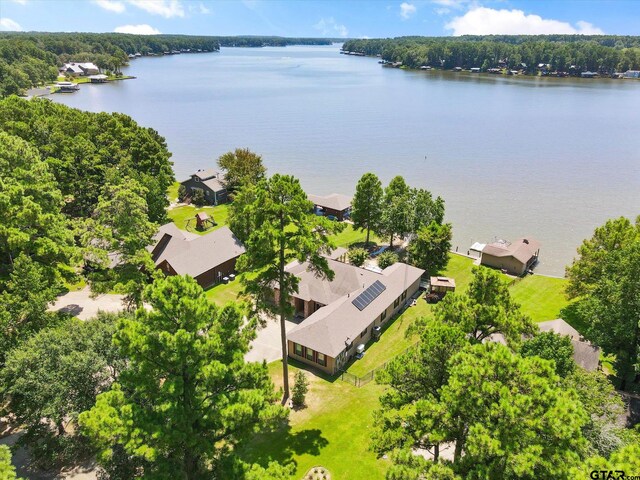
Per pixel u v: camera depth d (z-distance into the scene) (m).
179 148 128.50
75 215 70.62
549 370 19.55
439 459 21.11
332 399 35.97
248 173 86.38
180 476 19.75
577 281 48.00
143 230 42.50
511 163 114.38
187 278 21.84
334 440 31.45
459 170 108.56
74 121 77.69
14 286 34.28
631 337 35.75
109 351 27.03
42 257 43.53
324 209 79.81
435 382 23.44
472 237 73.44
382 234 65.38
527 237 72.25
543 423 17.16
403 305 51.94
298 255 31.67
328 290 47.66
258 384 23.34
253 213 33.50
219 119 169.75
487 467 17.05
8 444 29.88
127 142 80.44
